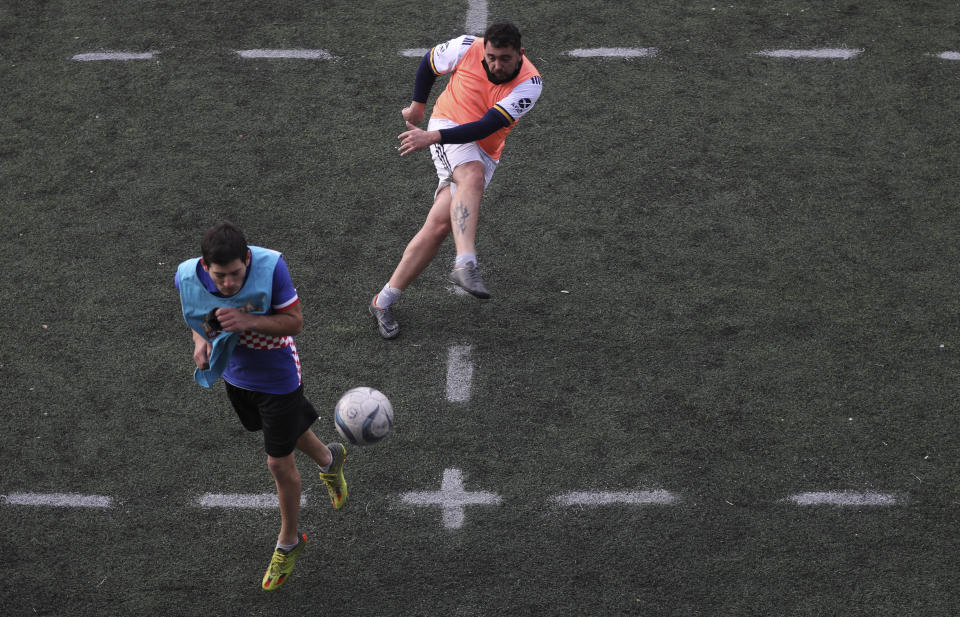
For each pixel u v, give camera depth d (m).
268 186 27.39
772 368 22.27
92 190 27.31
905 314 23.39
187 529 19.36
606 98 30.14
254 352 16.33
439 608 17.94
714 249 25.28
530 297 24.19
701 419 21.25
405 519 19.50
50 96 30.56
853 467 20.17
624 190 27.06
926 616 17.53
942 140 28.28
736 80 30.67
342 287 24.53
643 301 23.97
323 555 18.92
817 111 29.42
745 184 27.09
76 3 34.62
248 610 18.02
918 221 25.80
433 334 23.38
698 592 18.03
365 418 17.72
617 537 19.03
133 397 21.94
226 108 30.05
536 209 26.58
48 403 21.77
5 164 28.16
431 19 33.44
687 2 34.09
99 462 20.59
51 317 23.73
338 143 28.78
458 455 20.67
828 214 26.11
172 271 24.95
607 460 20.47
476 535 19.14
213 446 20.94
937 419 21.03
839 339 22.88
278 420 16.69
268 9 34.16
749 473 20.12
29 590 18.25
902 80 30.41
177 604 18.06
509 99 20.98
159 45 32.56
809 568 18.38
